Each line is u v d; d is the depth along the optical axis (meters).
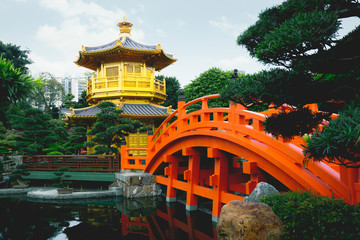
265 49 3.51
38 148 19.67
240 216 3.99
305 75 4.06
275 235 3.90
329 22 3.16
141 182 15.08
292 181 7.10
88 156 17.64
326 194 6.03
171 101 35.59
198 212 11.52
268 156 7.39
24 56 41.81
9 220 11.06
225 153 9.79
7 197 15.90
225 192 9.51
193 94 27.94
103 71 24.19
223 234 4.13
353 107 2.96
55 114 46.62
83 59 23.98
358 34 4.03
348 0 3.73
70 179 17.48
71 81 104.06
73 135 25.27
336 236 4.10
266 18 4.96
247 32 5.28
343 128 2.69
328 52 3.64
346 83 3.86
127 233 9.39
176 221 10.68
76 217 11.51
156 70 28.20
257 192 6.09
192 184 11.26
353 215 4.09
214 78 26.80
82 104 43.78
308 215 4.42
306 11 3.98
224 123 9.10
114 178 16.70
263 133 7.68
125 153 16.64
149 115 21.70
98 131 17.53
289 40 3.25
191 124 10.84
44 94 46.66
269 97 3.84
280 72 4.19
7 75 5.37
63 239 8.81
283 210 4.72
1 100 5.71
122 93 23.17
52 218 11.37
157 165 14.65
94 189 17.19
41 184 19.73
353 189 5.17
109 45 24.64
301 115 4.37
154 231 9.55
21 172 17.39
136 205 13.48
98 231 9.61
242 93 3.93
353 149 2.80
